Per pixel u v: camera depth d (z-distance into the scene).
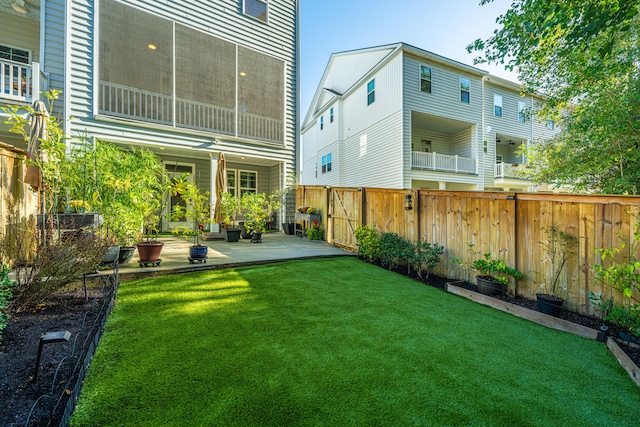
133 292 3.26
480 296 3.62
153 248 4.13
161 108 7.39
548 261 3.41
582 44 3.91
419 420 1.54
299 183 9.69
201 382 1.77
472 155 12.72
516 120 13.90
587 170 5.14
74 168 4.51
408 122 10.95
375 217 6.12
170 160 9.08
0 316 2.06
